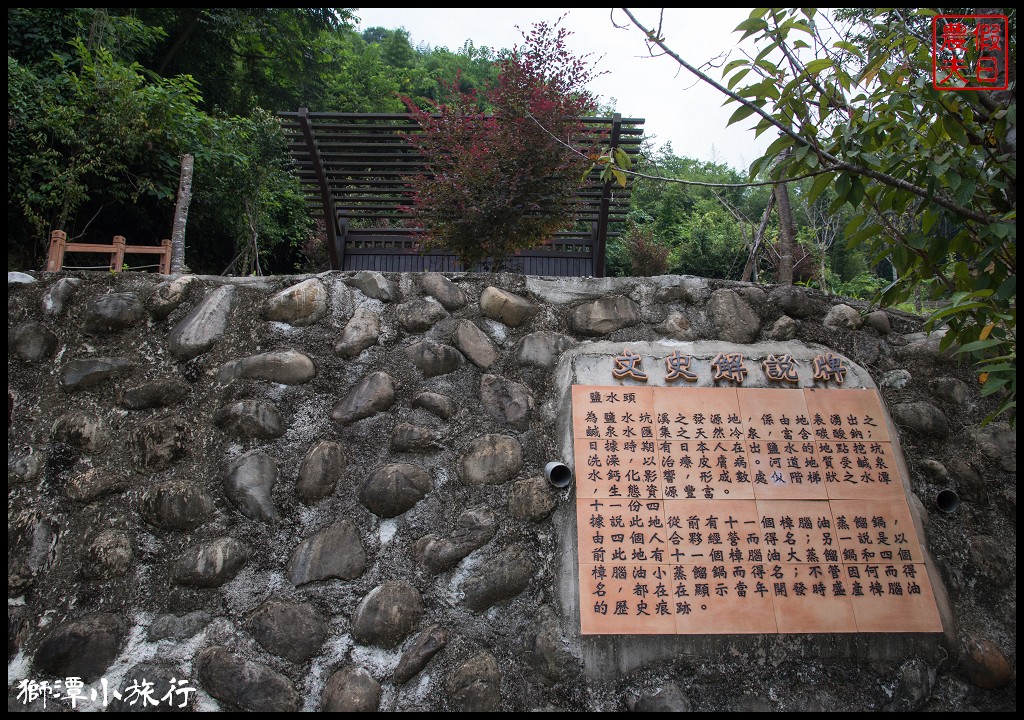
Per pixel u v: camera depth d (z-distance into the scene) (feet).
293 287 10.10
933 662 8.79
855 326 11.08
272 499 8.92
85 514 8.80
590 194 18.15
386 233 19.83
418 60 63.46
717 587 8.74
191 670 7.97
